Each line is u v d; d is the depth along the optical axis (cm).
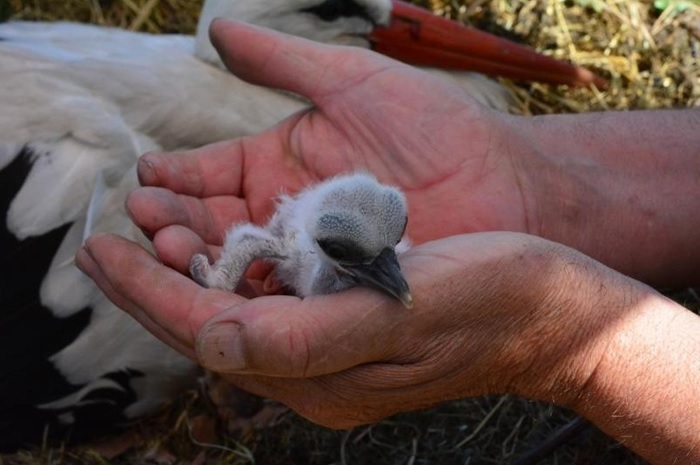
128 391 72
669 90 91
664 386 46
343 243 46
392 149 58
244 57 59
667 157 62
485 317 45
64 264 67
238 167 58
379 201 47
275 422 74
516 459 67
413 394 47
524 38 94
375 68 58
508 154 58
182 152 57
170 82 70
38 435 72
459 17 94
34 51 69
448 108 58
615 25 94
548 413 70
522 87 92
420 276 43
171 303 47
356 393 46
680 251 61
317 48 58
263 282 56
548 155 60
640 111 64
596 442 67
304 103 74
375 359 44
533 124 62
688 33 93
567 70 85
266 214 58
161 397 73
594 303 46
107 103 68
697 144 62
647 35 93
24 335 67
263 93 73
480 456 70
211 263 53
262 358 42
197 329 46
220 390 74
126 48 73
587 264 47
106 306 68
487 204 57
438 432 71
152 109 69
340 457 71
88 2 94
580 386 47
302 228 52
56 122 66
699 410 46
